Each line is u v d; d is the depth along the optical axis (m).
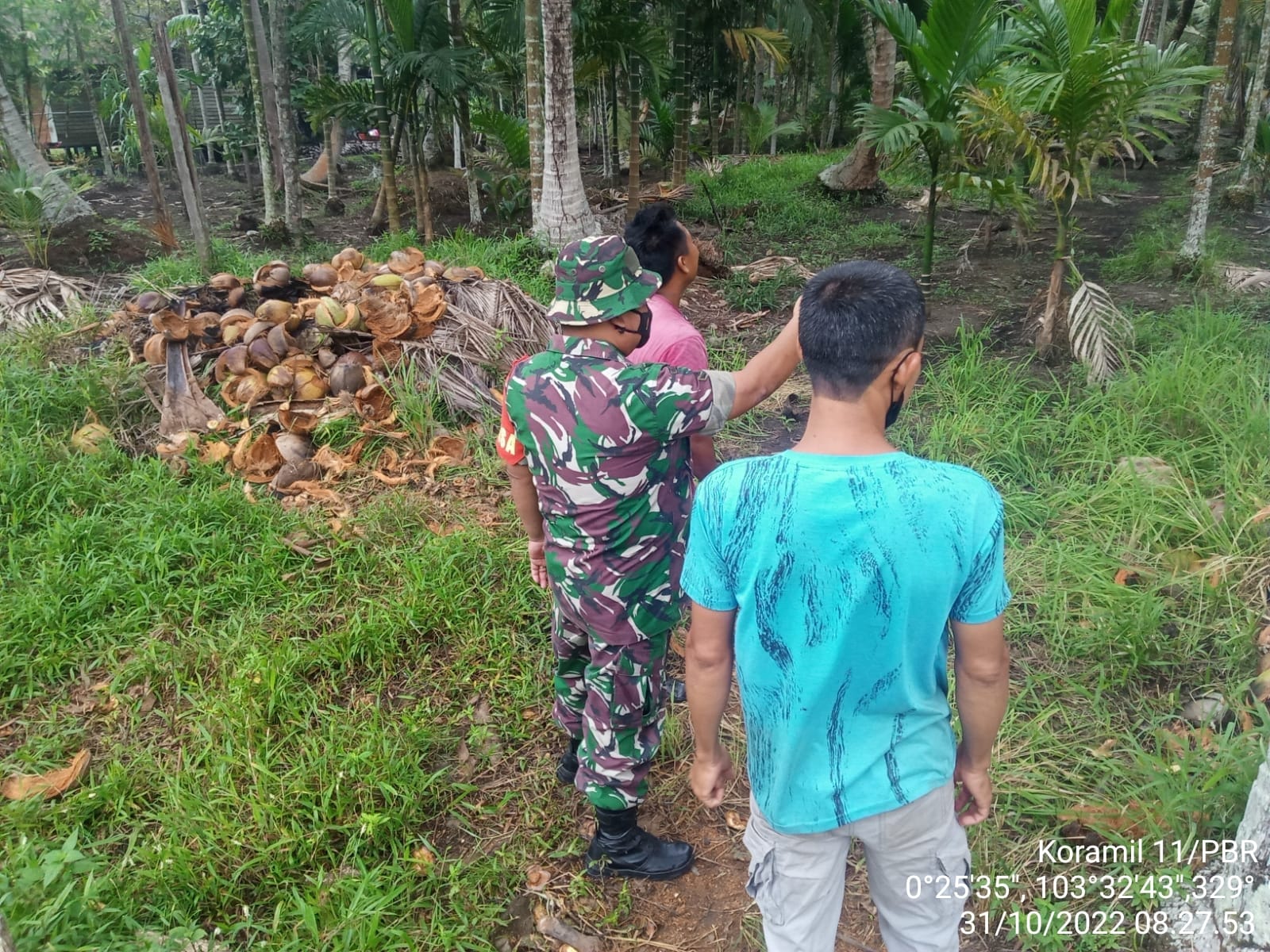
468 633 3.67
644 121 14.75
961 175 7.15
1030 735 2.99
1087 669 3.33
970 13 6.32
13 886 2.29
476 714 3.32
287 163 10.56
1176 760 2.83
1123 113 5.44
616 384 2.10
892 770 1.61
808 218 11.58
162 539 4.07
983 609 1.53
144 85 15.58
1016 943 2.42
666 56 10.92
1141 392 4.98
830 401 1.54
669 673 3.51
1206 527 3.87
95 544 4.14
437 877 2.65
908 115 7.11
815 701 1.58
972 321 7.17
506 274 7.82
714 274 8.70
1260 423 4.43
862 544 1.47
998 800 2.78
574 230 8.79
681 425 2.10
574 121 8.61
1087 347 5.47
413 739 3.09
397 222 9.99
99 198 15.00
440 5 9.88
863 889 2.62
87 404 5.12
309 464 4.79
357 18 9.72
